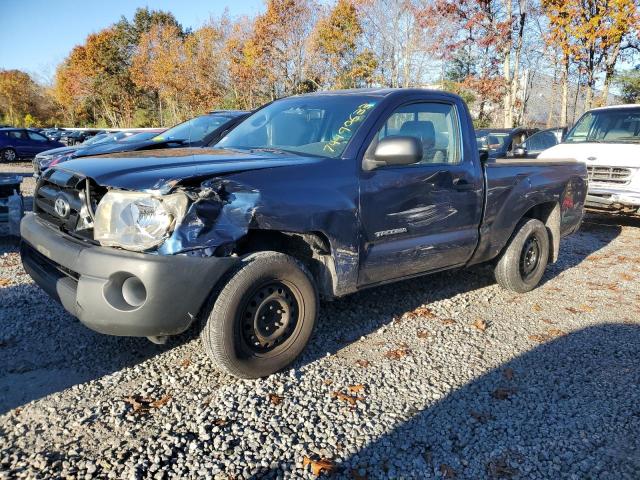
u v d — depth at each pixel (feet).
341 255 11.68
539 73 93.45
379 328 14.07
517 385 11.35
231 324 10.18
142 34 167.63
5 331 12.84
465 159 14.79
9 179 22.09
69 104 220.02
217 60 137.80
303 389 10.77
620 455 9.12
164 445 8.74
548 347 13.34
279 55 115.96
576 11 64.13
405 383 11.24
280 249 11.84
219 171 10.25
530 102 105.29
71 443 8.75
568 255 23.16
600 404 10.71
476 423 9.89
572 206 19.26
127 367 11.39
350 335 13.55
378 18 99.14
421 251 13.57
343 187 11.62
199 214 9.57
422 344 13.21
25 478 7.87
